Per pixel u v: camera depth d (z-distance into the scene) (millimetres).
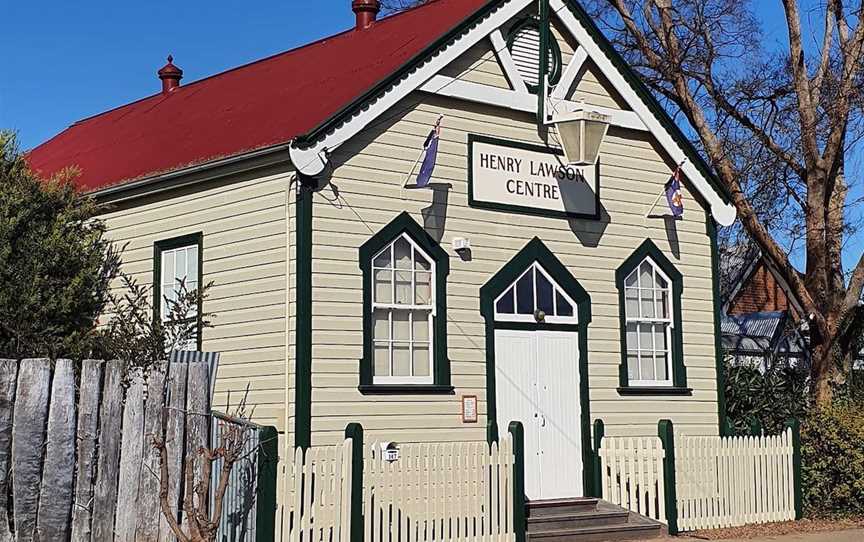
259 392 16156
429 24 18969
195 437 12297
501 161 18297
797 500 19438
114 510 11805
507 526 15711
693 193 21125
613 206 19828
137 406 12031
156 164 18500
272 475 12922
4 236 13938
